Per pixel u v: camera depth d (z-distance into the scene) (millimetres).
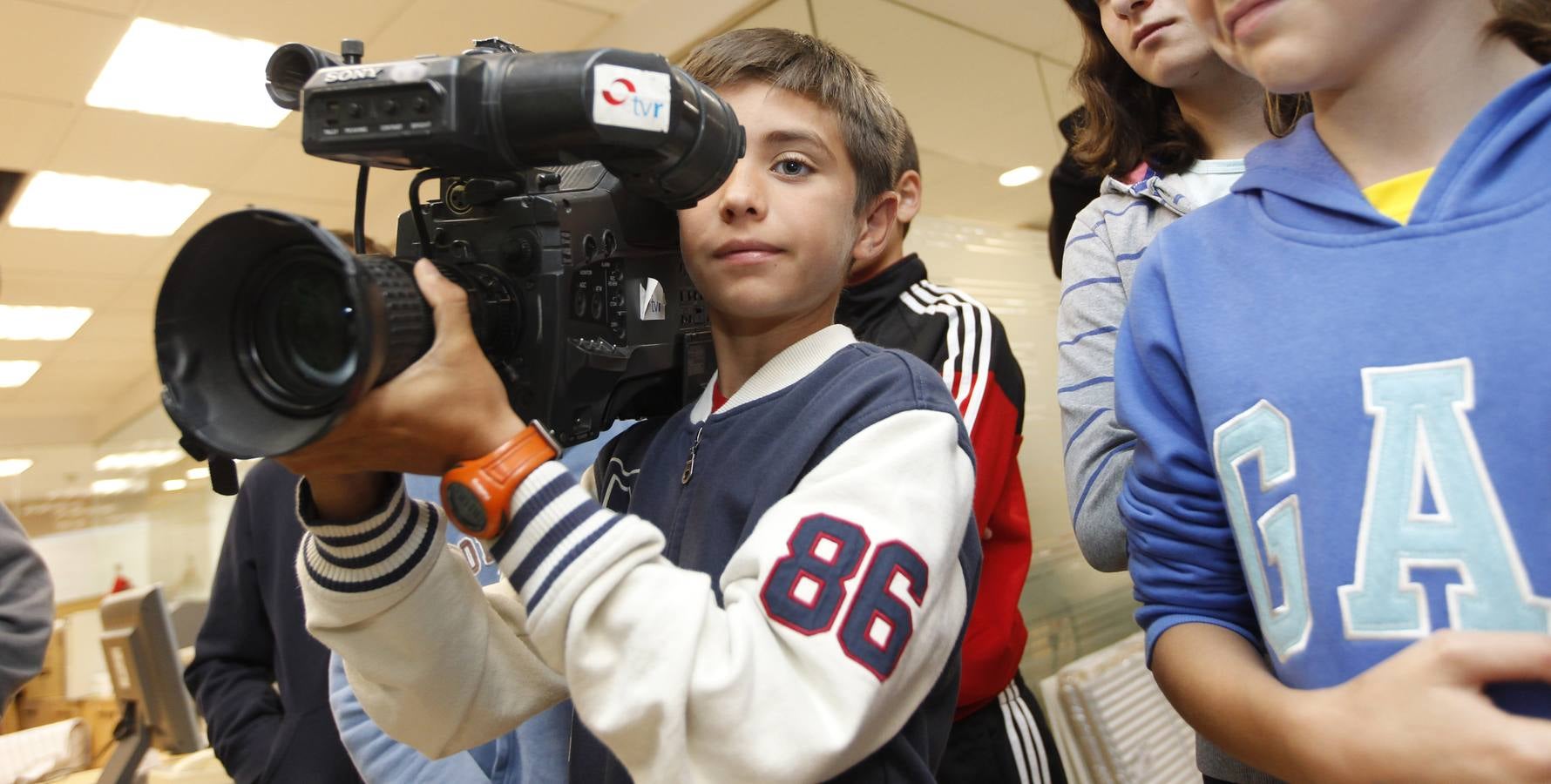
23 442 7293
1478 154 427
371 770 815
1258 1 449
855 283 1235
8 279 4332
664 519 625
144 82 2756
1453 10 435
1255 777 638
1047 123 2551
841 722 441
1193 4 521
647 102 463
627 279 612
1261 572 481
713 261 605
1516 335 396
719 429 613
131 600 1530
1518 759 344
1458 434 405
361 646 531
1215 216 559
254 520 1271
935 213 2268
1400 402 423
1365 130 471
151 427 7004
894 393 544
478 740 583
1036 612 1928
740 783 440
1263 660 518
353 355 387
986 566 1095
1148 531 583
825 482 503
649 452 678
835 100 638
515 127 461
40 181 3357
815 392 578
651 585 456
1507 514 391
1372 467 428
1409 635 410
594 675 441
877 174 689
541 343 524
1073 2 948
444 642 544
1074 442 785
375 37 2621
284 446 396
